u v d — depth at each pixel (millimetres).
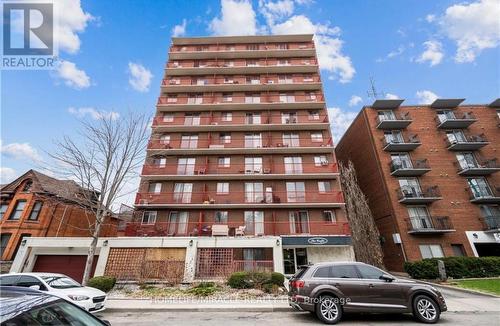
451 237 20109
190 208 21969
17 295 3311
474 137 23406
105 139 15406
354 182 21953
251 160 24562
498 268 16906
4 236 21562
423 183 22109
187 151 24125
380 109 25438
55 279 9281
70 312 3543
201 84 28672
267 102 27484
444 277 15953
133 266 16453
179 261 16375
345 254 19844
